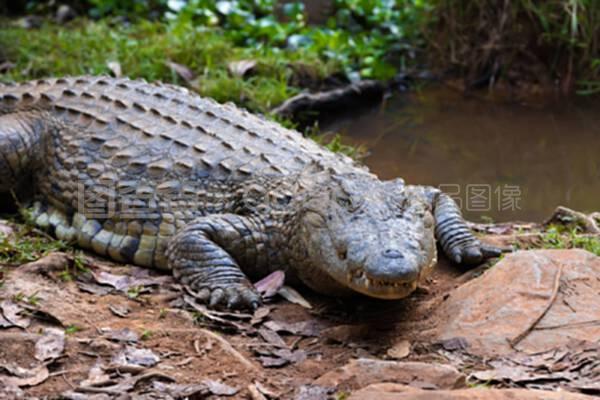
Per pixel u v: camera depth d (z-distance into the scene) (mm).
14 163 6879
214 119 6918
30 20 12750
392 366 4484
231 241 5883
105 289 5637
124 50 10805
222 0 13148
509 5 11875
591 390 4348
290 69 10906
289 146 6594
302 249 5680
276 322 5324
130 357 4699
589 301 5027
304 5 13562
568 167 9000
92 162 6645
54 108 7070
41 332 4938
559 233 6789
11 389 4309
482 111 10938
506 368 4578
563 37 11625
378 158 9148
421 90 11789
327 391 4371
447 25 12406
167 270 6191
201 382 4500
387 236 5109
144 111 6965
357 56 11875
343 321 5395
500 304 5047
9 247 5930
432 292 5785
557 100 11422
